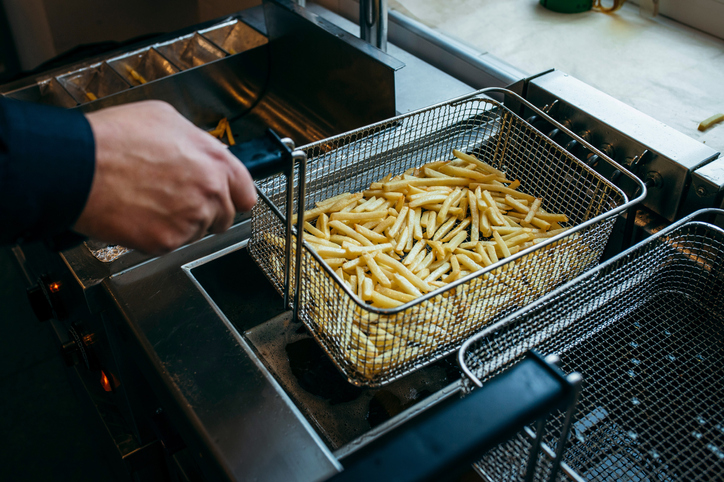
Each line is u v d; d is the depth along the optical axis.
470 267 0.78
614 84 1.12
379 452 0.43
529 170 0.93
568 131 0.83
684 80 1.12
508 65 1.21
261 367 0.73
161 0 2.05
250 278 0.90
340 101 1.21
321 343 0.72
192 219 0.58
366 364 0.65
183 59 1.37
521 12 1.41
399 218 0.83
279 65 1.36
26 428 1.55
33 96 1.22
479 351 0.71
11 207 0.51
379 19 1.12
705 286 0.83
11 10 2.05
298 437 0.67
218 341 0.76
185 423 0.70
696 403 0.75
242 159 0.60
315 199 0.88
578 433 0.72
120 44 1.64
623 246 0.89
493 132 0.97
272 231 0.76
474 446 0.43
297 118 1.35
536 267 0.73
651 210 0.87
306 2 1.58
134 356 0.82
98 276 0.84
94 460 1.47
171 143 0.55
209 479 0.73
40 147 0.51
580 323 0.79
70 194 0.53
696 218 0.82
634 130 0.86
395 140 0.92
